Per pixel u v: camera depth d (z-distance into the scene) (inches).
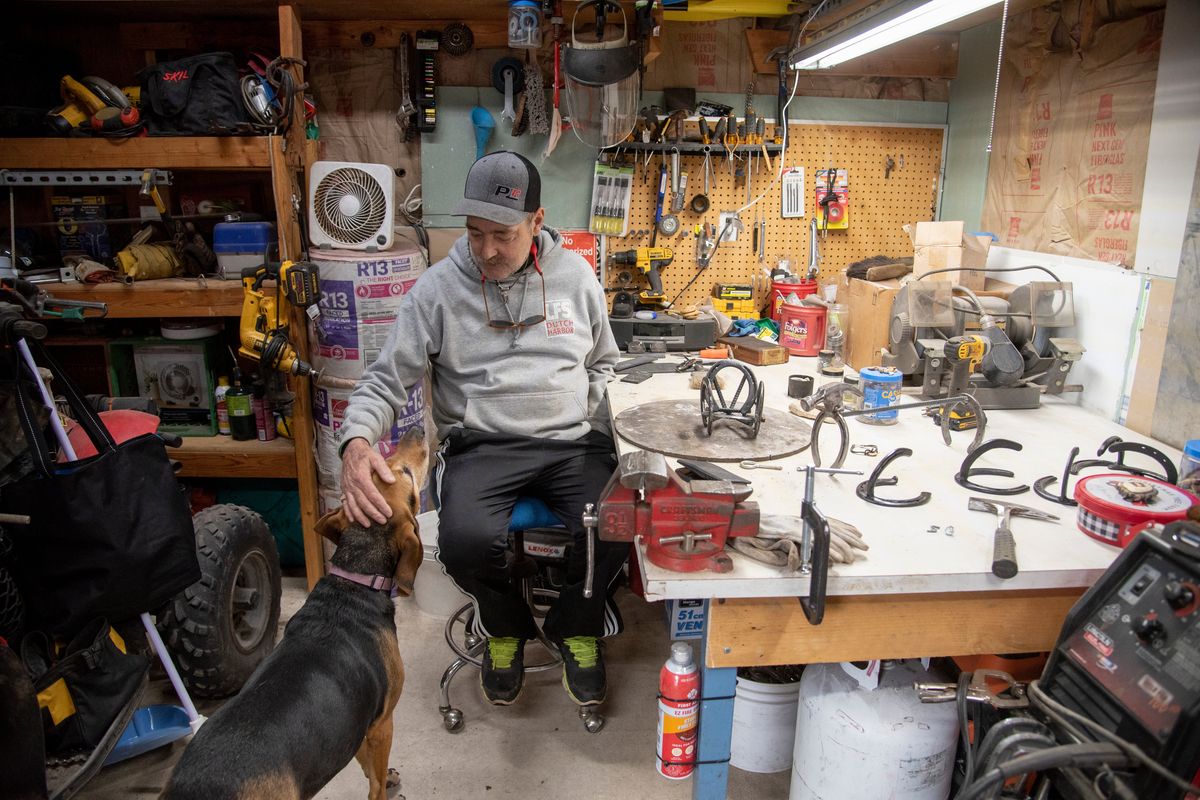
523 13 99.1
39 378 66.6
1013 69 105.2
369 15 107.9
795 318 112.7
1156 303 83.0
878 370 87.3
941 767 63.4
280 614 103.0
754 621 58.0
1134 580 50.0
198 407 112.0
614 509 55.4
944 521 62.7
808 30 102.6
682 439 77.1
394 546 66.5
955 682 68.3
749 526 56.3
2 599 64.8
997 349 89.6
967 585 55.6
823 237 121.2
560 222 118.6
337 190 101.9
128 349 112.6
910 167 120.7
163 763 80.0
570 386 83.6
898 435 82.2
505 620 81.2
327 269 101.3
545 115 112.0
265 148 95.9
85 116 96.1
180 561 70.5
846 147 118.6
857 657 59.5
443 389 85.8
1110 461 72.7
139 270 102.2
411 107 111.3
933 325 94.0
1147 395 84.5
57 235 114.3
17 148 94.7
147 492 68.6
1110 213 89.8
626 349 112.2
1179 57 79.5
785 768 76.8
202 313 100.0
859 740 62.6
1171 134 80.9
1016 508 63.5
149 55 112.0
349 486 68.7
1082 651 50.8
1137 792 45.1
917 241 104.3
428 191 116.4
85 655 67.6
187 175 116.0
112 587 66.7
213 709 89.0
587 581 59.9
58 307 71.8
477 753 80.8
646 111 111.9
